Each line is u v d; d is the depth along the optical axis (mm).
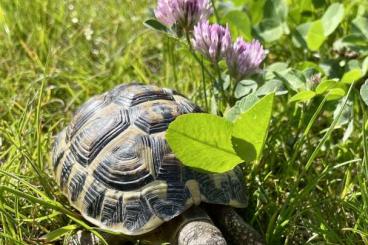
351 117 608
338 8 692
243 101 590
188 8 599
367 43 683
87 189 546
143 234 534
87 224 557
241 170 566
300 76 640
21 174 610
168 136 512
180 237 515
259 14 766
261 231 554
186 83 725
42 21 848
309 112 617
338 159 615
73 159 566
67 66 779
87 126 570
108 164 543
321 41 682
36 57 757
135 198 528
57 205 551
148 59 792
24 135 642
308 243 544
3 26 810
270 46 748
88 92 726
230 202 532
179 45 762
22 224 580
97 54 810
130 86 583
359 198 586
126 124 556
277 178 605
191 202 523
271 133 627
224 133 518
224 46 595
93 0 906
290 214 546
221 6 786
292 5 788
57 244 573
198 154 522
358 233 551
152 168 534
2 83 738
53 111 718
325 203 577
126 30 841
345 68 670
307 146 625
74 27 854
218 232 509
